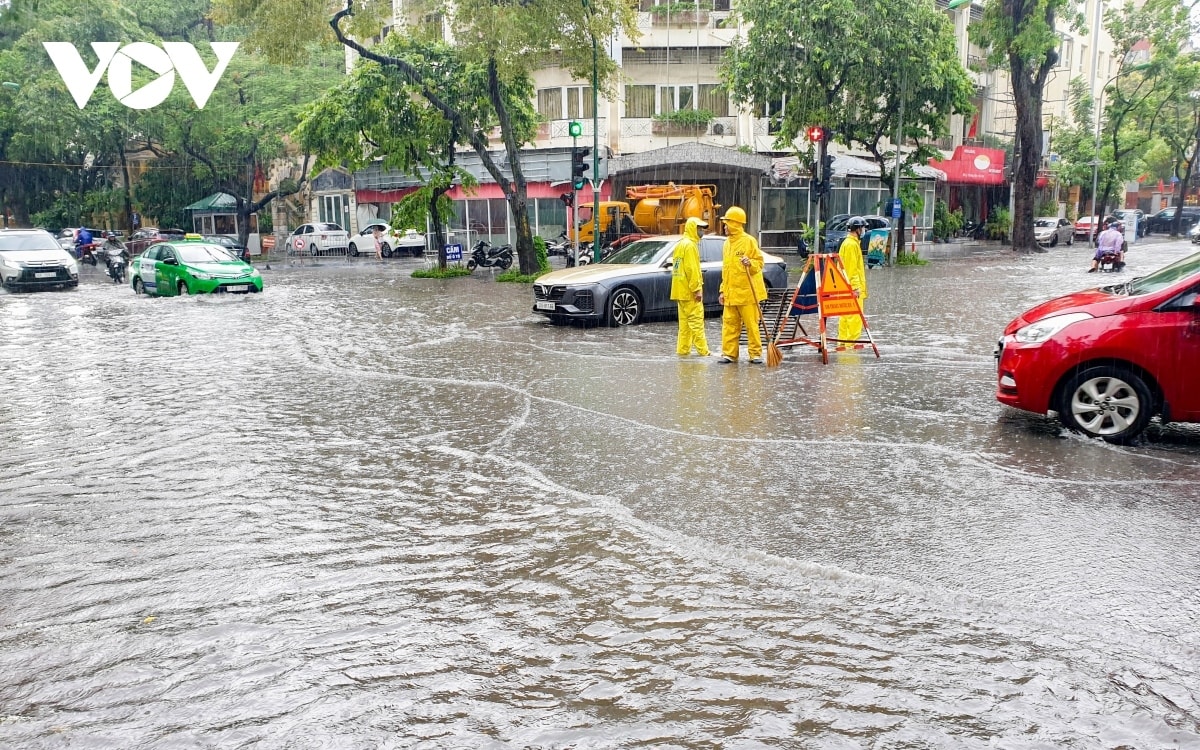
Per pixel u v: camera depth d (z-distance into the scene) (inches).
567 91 1518.2
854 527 204.2
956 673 139.8
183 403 357.4
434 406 344.8
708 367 425.1
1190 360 265.4
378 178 1722.4
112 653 148.7
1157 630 153.3
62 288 1011.3
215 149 1691.7
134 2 1838.1
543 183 1492.4
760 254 426.3
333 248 1724.9
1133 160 2119.8
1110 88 1889.8
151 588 175.0
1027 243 1526.8
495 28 892.0
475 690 136.1
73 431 309.0
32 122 1601.9
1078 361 278.1
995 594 167.8
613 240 1270.9
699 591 171.3
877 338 523.5
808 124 1199.6
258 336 568.1
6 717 130.0
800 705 131.2
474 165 1560.0
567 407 337.4
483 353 480.4
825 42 1145.4
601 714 129.2
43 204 2021.4
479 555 190.7
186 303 804.6
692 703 132.0
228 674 141.4
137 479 250.1
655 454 268.7
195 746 122.0
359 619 160.7
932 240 1886.1
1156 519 207.8
